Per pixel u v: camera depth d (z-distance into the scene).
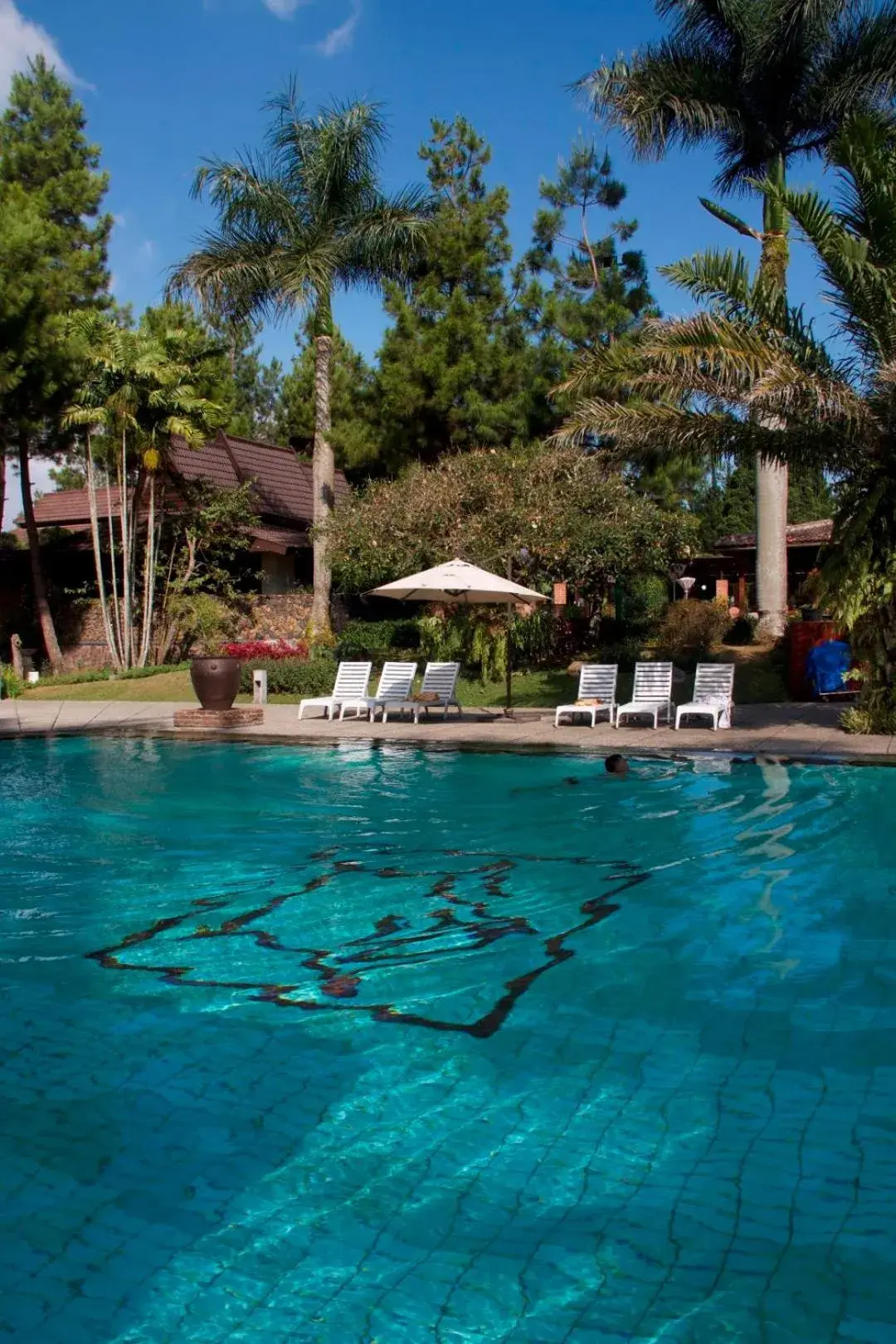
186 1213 3.56
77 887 7.91
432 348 30.06
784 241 22.97
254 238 26.52
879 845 8.71
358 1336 2.94
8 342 26.09
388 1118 4.20
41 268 26.97
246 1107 4.32
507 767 13.23
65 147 31.02
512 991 5.61
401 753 14.46
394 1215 3.52
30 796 11.79
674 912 7.01
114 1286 3.17
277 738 15.74
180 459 31.03
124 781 12.84
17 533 39.06
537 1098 4.35
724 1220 3.45
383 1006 5.43
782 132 24.09
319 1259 3.29
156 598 29.95
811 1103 4.26
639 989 5.60
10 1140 4.05
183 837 9.62
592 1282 3.15
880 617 14.48
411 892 7.65
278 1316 3.04
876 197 12.84
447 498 24.06
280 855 8.89
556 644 25.39
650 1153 3.89
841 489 14.70
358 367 37.69
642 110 23.94
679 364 13.79
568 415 28.08
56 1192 3.69
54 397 27.66
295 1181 3.74
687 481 32.28
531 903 7.29
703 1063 4.66
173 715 18.33
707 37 24.33
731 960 6.03
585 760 13.44
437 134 32.56
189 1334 2.96
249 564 32.09
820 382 12.59
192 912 7.22
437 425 31.59
